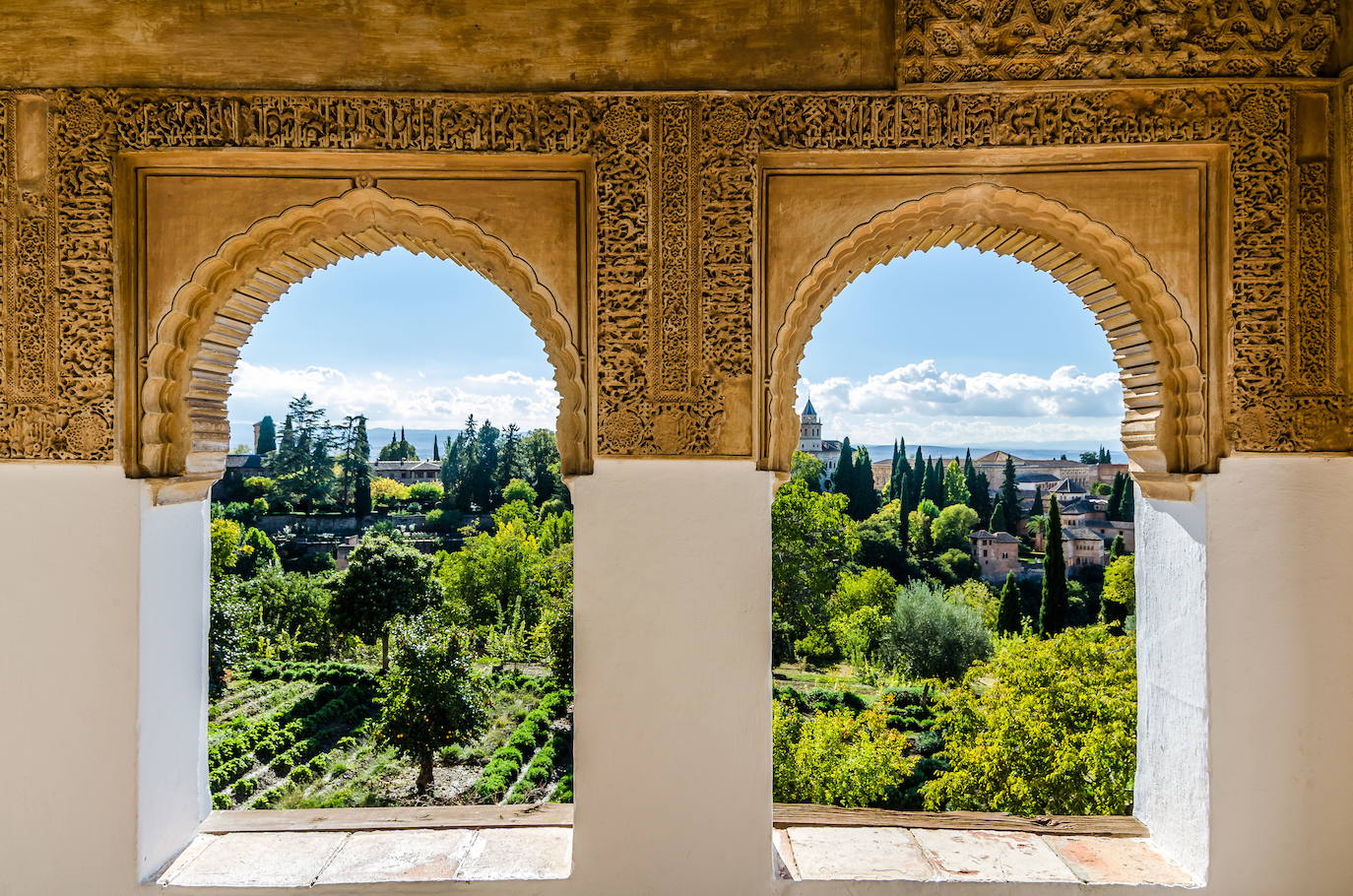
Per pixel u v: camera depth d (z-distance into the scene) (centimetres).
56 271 279
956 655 1991
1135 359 307
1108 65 282
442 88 286
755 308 286
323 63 284
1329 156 282
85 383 280
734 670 284
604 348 286
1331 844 280
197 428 301
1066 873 290
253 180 287
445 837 312
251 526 4069
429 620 1675
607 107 286
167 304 284
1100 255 296
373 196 289
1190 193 288
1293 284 283
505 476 4844
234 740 1323
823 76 287
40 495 280
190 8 282
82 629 279
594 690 284
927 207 293
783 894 283
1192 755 291
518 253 290
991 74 285
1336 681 280
